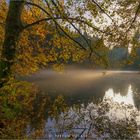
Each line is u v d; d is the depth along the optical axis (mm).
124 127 11117
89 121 11922
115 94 28422
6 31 8922
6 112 9289
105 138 9727
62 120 11930
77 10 9398
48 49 10914
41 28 10547
